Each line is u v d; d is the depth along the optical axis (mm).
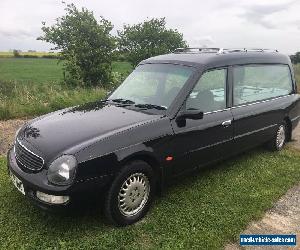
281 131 6938
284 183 5488
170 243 3846
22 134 4359
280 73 6824
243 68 5801
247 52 6168
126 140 4051
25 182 3832
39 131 4230
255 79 6074
